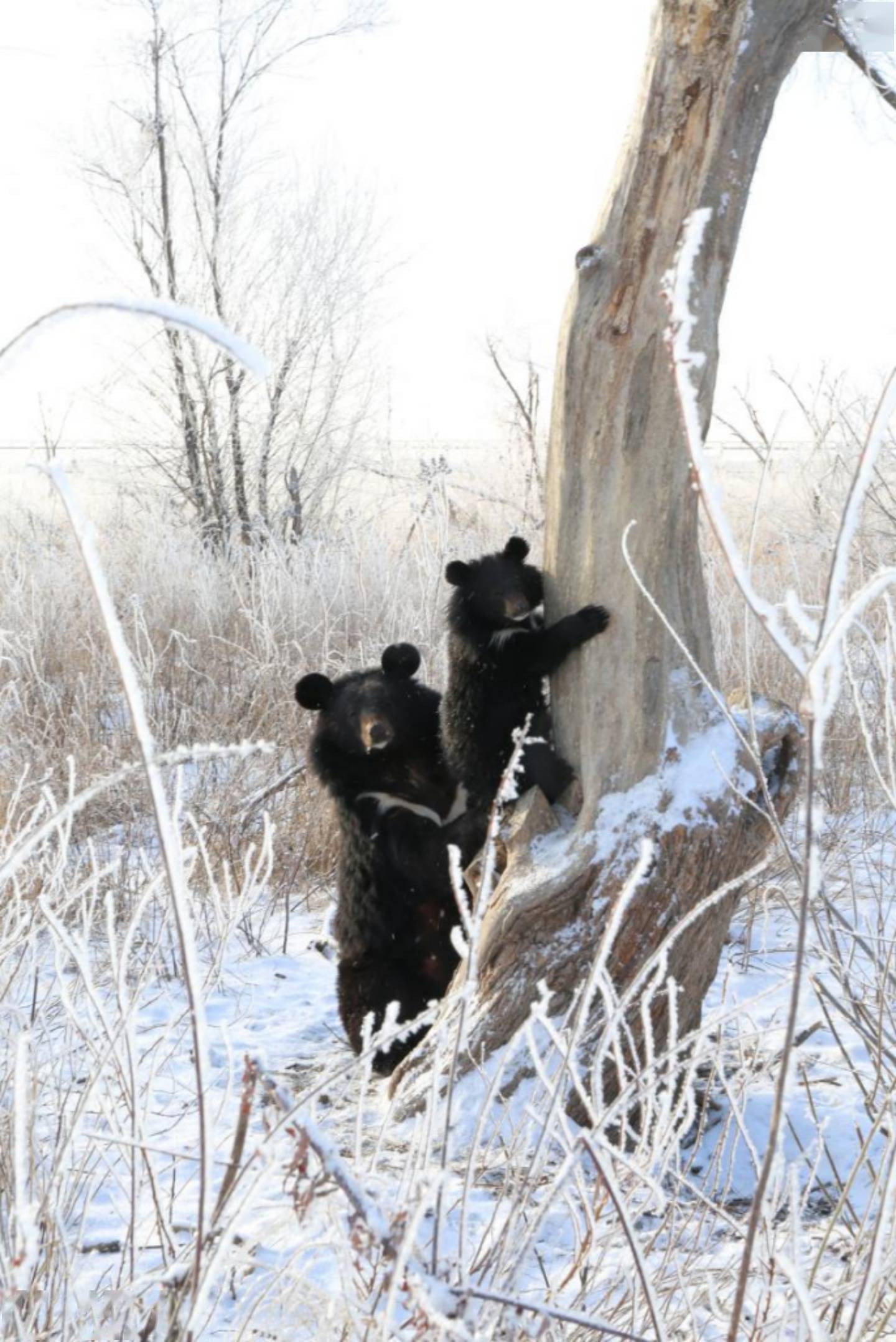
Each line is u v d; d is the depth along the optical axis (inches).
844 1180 162.6
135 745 325.4
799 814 293.1
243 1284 121.1
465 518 539.5
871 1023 143.9
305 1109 91.4
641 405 181.8
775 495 368.5
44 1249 112.3
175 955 247.1
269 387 693.9
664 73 176.2
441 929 224.1
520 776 194.4
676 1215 140.3
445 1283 82.0
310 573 503.8
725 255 181.2
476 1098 168.7
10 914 146.4
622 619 184.1
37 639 430.0
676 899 176.1
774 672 348.8
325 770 231.8
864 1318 91.0
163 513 658.2
